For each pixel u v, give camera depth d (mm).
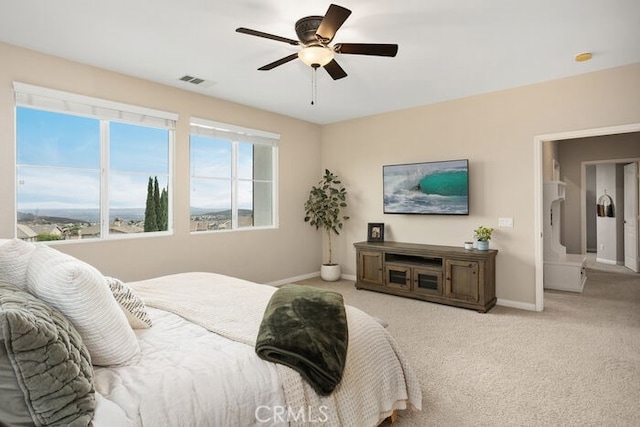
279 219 5418
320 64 2652
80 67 3412
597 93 3668
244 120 4887
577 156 7227
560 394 2283
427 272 4402
